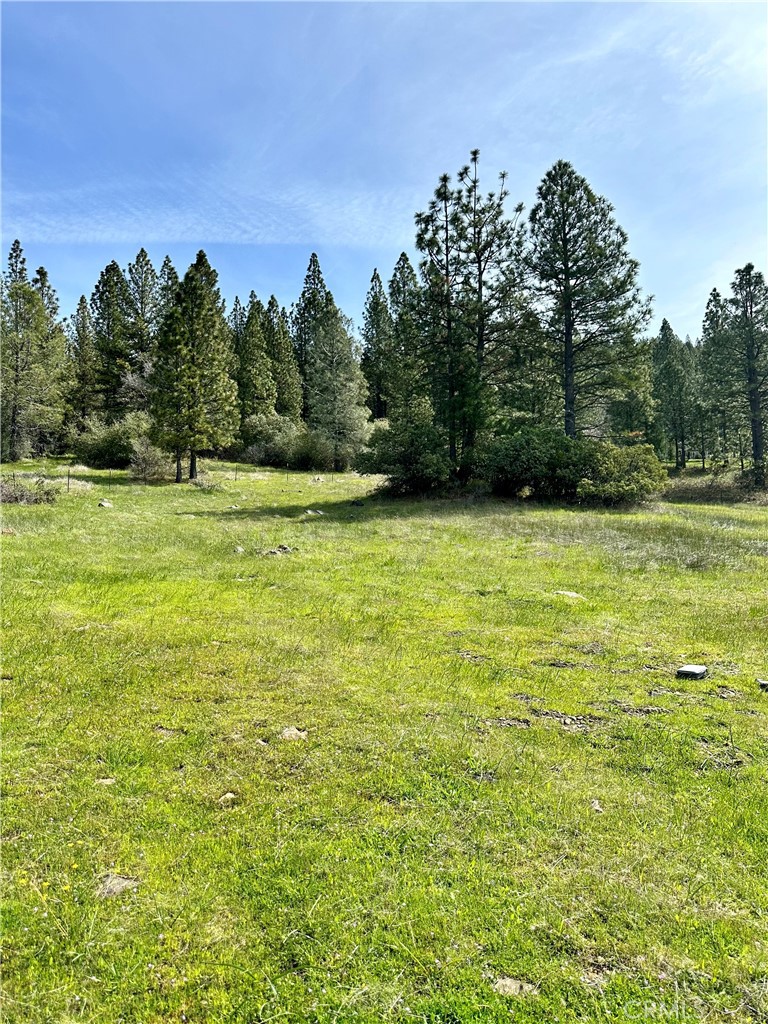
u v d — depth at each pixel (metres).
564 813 3.32
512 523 15.16
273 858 2.91
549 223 24.73
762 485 29.52
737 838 3.12
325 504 21.20
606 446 20.94
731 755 4.00
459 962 2.32
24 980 2.23
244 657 5.75
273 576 9.35
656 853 2.99
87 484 24.77
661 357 51.78
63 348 39.47
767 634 6.56
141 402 41.06
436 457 22.03
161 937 2.43
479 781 3.65
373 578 9.36
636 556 10.95
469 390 22.58
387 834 3.11
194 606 7.55
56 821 3.18
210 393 29.77
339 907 2.59
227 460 46.84
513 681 5.30
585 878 2.80
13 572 8.94
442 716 4.57
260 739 4.15
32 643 5.91
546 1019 2.09
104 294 45.41
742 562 10.39
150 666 5.44
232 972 2.27
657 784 3.64
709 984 2.24
